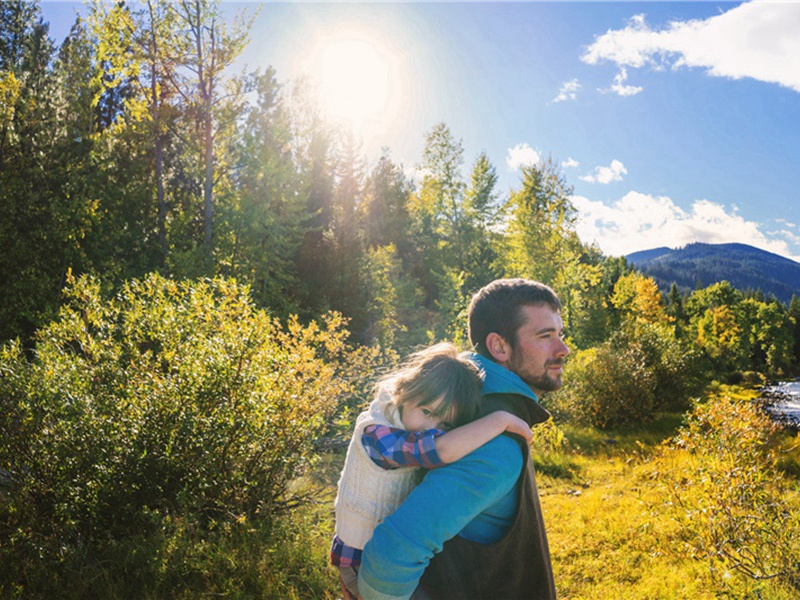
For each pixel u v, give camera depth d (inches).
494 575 59.8
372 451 62.0
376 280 1242.6
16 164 751.1
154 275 266.8
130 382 231.9
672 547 249.0
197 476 216.2
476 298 73.0
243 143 1081.4
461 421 63.5
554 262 1539.1
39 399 209.8
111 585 172.7
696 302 3814.0
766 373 3272.6
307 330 298.4
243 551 195.6
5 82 761.0
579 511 314.2
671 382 812.0
